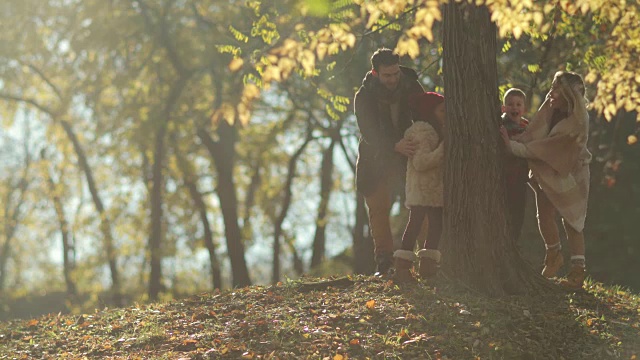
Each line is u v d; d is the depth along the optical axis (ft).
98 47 79.71
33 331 29.78
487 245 24.89
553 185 25.25
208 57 73.10
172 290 108.58
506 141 25.12
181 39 77.56
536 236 49.80
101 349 25.49
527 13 24.00
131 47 80.43
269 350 22.62
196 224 107.24
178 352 23.50
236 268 83.61
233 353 22.75
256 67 24.80
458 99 25.05
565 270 43.52
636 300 26.63
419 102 25.79
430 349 21.79
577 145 24.89
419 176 25.64
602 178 55.67
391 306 24.49
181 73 78.02
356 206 84.89
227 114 24.34
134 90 81.82
